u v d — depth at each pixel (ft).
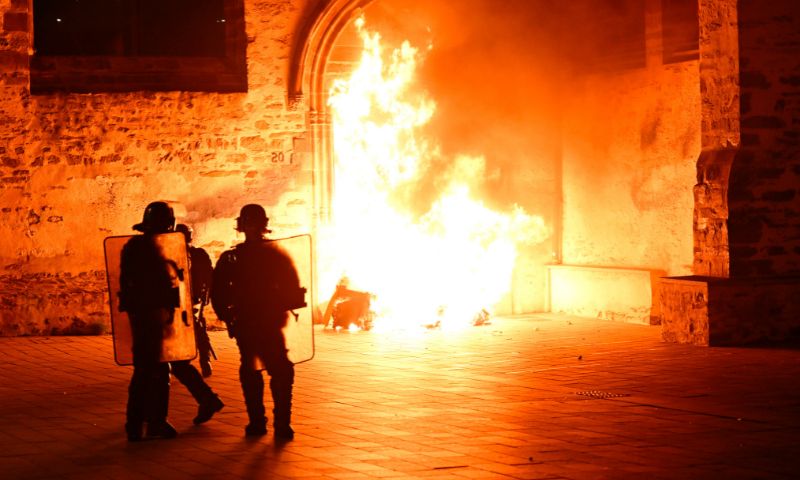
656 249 46.50
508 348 38.91
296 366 34.78
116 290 23.99
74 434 23.72
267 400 28.25
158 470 19.80
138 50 48.39
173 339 23.38
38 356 39.04
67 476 19.36
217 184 47.96
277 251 23.30
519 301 52.26
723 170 38.37
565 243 52.37
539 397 27.96
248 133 48.26
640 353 36.55
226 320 23.38
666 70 45.47
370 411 26.16
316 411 26.25
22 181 46.24
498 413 25.63
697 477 18.58
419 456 20.74
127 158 47.11
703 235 39.45
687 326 38.88
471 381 31.09
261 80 48.37
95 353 39.93
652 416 24.89
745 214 38.42
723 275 38.55
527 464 19.85
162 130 47.42
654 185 46.47
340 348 39.75
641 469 19.26
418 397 28.25
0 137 46.01
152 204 24.13
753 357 34.83
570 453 20.80
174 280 23.57
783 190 38.99
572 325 46.62
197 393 24.70
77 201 46.70
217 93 47.85
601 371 32.58
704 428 23.26
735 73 38.19
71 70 47.24
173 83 48.03
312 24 48.26
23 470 19.89
